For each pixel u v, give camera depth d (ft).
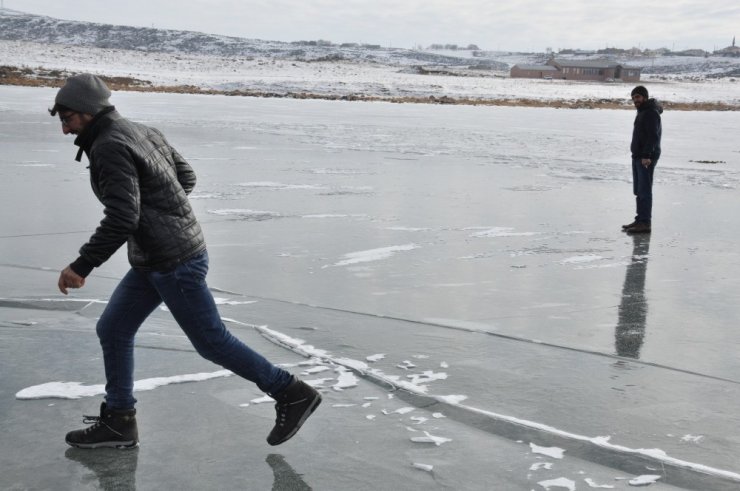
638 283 23.26
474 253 27.02
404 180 46.85
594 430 12.66
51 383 14.32
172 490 10.64
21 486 10.69
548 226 32.63
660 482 10.95
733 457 11.78
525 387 14.53
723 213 37.60
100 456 11.60
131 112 107.14
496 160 61.62
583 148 77.00
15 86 188.03
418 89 289.12
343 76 418.92
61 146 59.00
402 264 25.04
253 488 10.71
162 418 12.95
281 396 11.80
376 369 15.33
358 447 11.96
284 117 110.32
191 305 11.42
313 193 40.40
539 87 413.39
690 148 82.07
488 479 10.99
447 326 18.43
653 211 38.01
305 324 18.33
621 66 641.81
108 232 10.65
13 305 19.39
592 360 16.20
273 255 25.96
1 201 35.06
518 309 20.11
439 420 12.97
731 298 21.70
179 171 11.84
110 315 11.77
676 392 14.43
